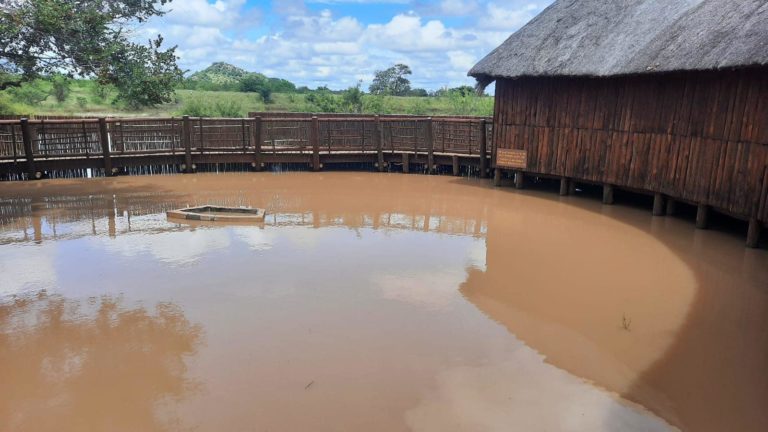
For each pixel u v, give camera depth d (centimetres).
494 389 442
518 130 1269
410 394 432
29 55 1063
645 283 677
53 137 1361
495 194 1237
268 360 480
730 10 835
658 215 1013
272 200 1150
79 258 748
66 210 1035
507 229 933
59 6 1036
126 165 1430
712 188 872
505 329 546
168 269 706
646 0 1095
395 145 1553
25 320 557
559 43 1159
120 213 1015
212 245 814
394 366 472
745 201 805
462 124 1452
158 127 1457
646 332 544
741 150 809
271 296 620
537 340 525
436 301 613
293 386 440
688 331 546
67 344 509
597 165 1116
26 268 707
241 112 2734
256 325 546
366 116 1678
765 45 699
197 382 446
